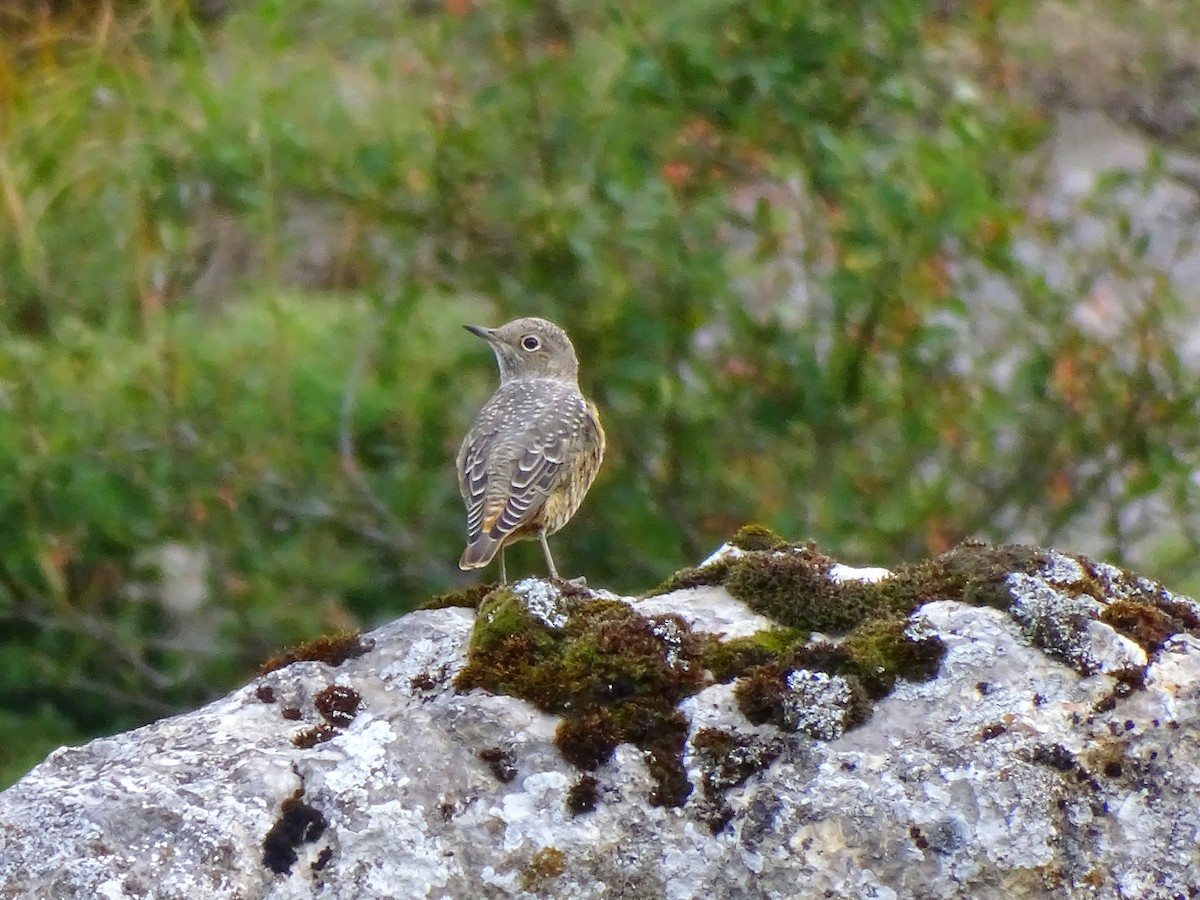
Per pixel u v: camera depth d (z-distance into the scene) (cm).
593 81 1419
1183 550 1603
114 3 1602
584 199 1423
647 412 1465
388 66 1433
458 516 1506
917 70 1458
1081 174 1834
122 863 592
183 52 1526
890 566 1456
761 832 616
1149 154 1459
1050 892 610
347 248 1506
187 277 1638
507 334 1102
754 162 1427
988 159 1448
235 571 1505
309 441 1509
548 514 995
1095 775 621
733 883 613
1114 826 619
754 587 698
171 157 1435
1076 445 1457
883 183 1352
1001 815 610
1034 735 623
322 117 1432
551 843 612
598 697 640
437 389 1515
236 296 1766
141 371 1473
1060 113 1814
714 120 1412
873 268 1396
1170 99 1708
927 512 1448
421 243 1465
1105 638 648
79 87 1517
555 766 623
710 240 1400
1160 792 624
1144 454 1454
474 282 1484
